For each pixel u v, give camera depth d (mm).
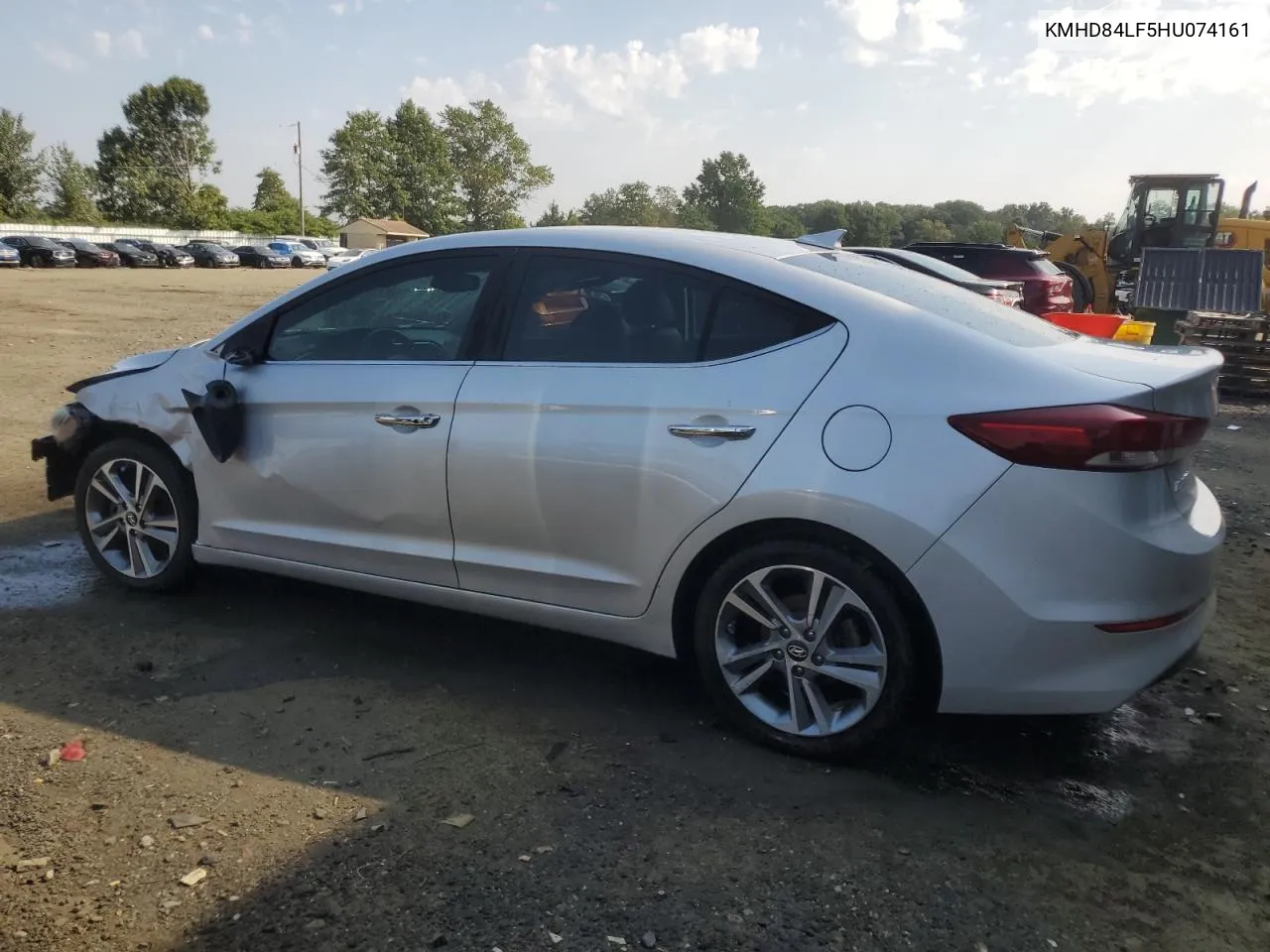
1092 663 2910
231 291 32312
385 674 3850
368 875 2629
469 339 3701
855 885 2646
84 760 3150
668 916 2500
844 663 3148
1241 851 2881
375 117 102000
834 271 3523
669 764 3232
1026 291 15062
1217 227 18047
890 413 3006
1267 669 4160
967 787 3152
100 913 2457
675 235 3670
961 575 2920
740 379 3211
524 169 111000
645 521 3316
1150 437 2873
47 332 16703
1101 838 2916
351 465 3836
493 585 3684
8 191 78312
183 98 90750
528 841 2793
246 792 3000
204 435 4066
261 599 4574
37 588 4629
